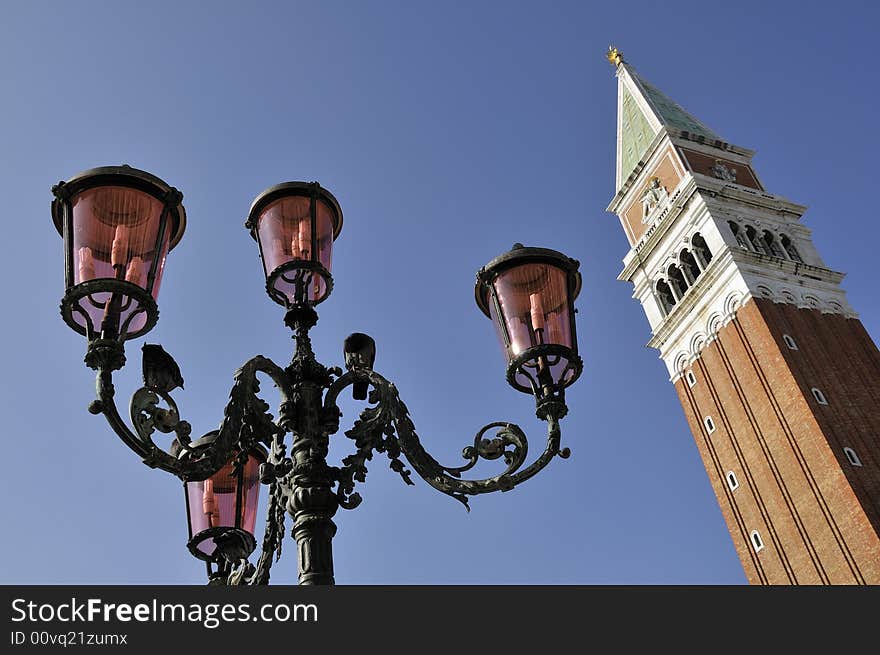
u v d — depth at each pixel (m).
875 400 59.62
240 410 7.35
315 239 8.57
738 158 79.88
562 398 8.55
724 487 61.69
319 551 7.13
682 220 72.00
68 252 7.22
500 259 9.06
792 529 55.78
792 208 74.56
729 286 65.50
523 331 8.77
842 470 53.72
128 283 7.04
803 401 57.31
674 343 69.38
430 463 8.07
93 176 7.39
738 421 61.78
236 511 10.01
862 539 51.41
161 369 7.54
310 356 8.04
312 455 7.42
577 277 9.22
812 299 66.12
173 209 7.66
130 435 6.87
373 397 8.03
